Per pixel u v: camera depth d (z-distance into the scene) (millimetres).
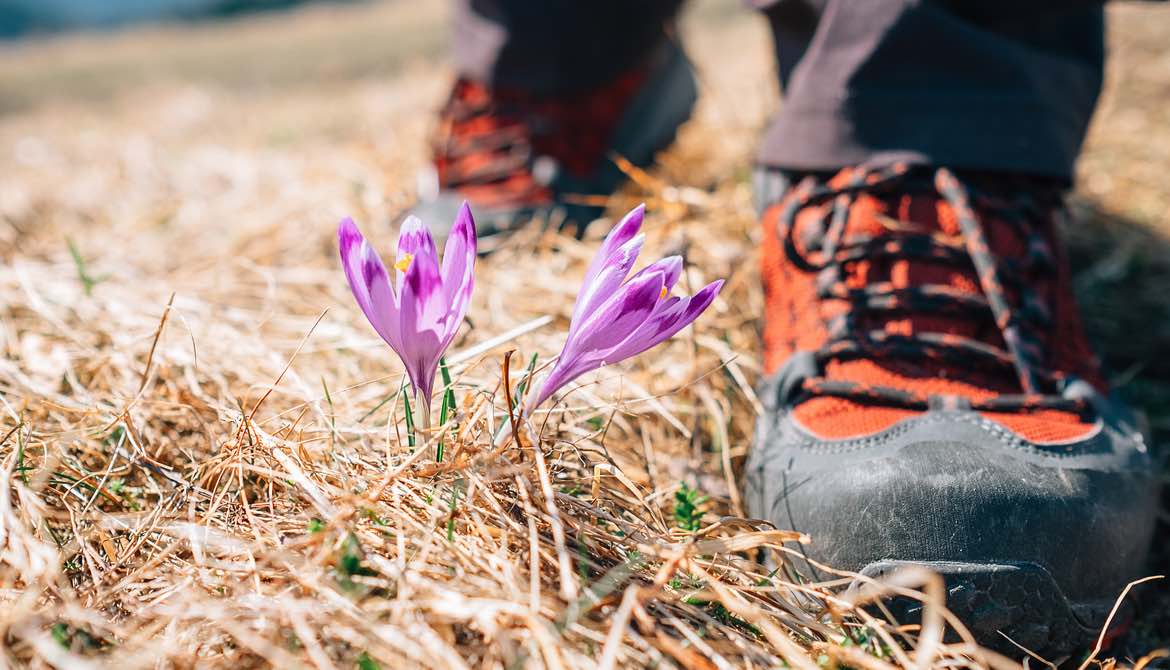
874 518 427
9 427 468
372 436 458
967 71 503
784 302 512
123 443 469
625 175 684
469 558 396
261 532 416
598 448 475
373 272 389
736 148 783
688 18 1775
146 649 376
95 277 596
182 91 1772
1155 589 471
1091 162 798
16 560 396
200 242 686
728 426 522
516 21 639
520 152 649
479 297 578
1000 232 496
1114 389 500
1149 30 1076
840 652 391
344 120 1200
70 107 1762
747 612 389
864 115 510
